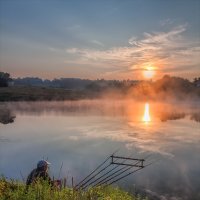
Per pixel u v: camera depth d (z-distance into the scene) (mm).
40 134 53250
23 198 8414
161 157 33438
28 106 139875
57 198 8664
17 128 61781
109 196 10547
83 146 40969
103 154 35219
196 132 56594
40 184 9102
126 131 57906
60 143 43125
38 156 33562
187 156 34125
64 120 80562
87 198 9320
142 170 26656
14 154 34375
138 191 20422
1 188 9336
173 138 49000
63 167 27953
